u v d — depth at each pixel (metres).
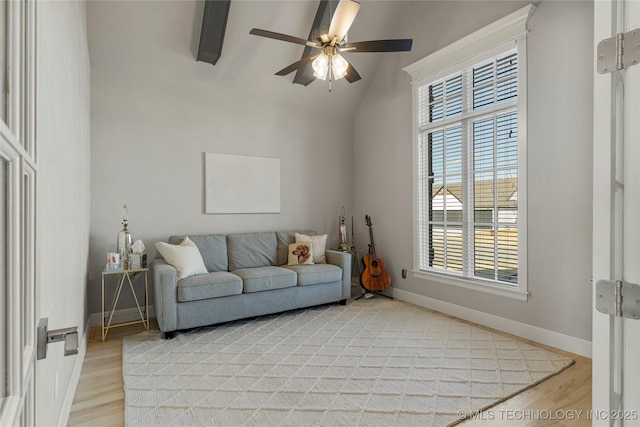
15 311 0.56
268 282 3.51
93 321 3.46
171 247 3.35
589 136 2.60
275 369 2.45
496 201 3.30
